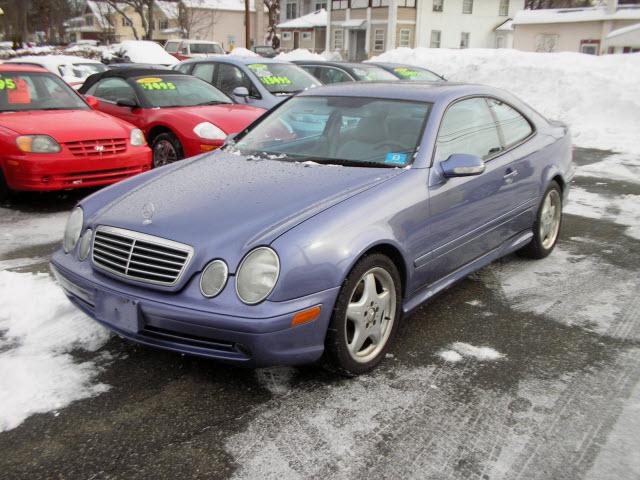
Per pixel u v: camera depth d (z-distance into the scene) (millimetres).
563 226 6195
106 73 8523
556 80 15008
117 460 2523
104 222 3230
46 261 4809
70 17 70875
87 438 2654
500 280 4660
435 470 2488
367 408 2914
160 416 2820
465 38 43375
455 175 3566
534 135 4848
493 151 4281
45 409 2848
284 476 2441
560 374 3268
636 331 3816
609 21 34094
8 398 2916
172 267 2875
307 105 4383
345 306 2975
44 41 66000
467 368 3312
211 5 58125
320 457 2557
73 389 3012
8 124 6312
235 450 2594
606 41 31656
